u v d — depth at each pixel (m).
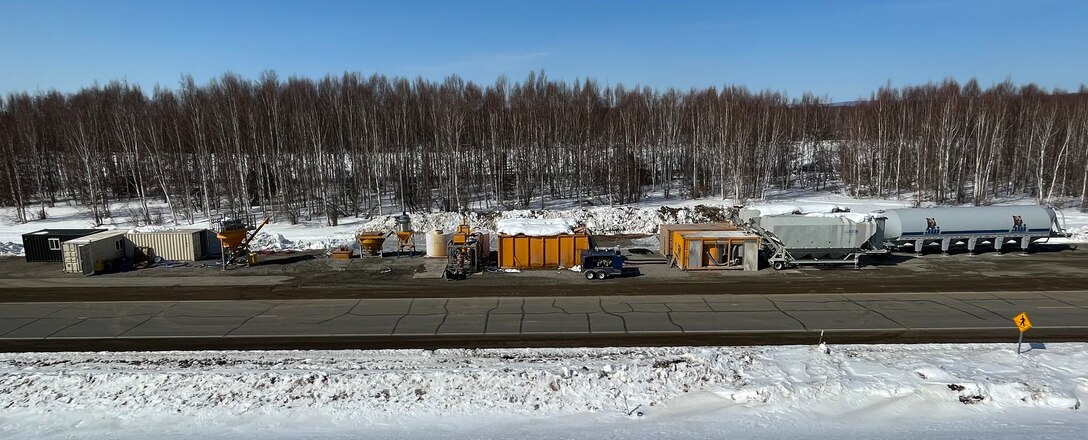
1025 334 19.44
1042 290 25.23
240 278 29.23
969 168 66.69
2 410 14.27
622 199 59.38
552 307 23.38
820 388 14.84
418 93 70.62
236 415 14.09
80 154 58.62
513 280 28.33
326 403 14.59
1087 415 13.36
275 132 56.66
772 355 17.16
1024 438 11.88
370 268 31.48
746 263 29.97
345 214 55.25
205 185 52.75
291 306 23.89
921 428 12.75
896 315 21.75
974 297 24.22
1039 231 33.56
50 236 33.56
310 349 18.70
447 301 24.48
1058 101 66.44
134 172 56.16
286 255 35.72
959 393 14.48
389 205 59.66
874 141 69.00
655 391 15.06
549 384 15.28
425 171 57.62
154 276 29.83
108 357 17.75
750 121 62.34
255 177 59.56
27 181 62.19
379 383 15.33
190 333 20.38
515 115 63.28
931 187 62.50
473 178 65.75
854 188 66.38
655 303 23.86
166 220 52.97
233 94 58.47
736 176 57.72
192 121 56.44
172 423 13.73
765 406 14.21
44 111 71.75
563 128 64.56
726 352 17.50
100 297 25.52
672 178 73.44
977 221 33.34
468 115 64.06
